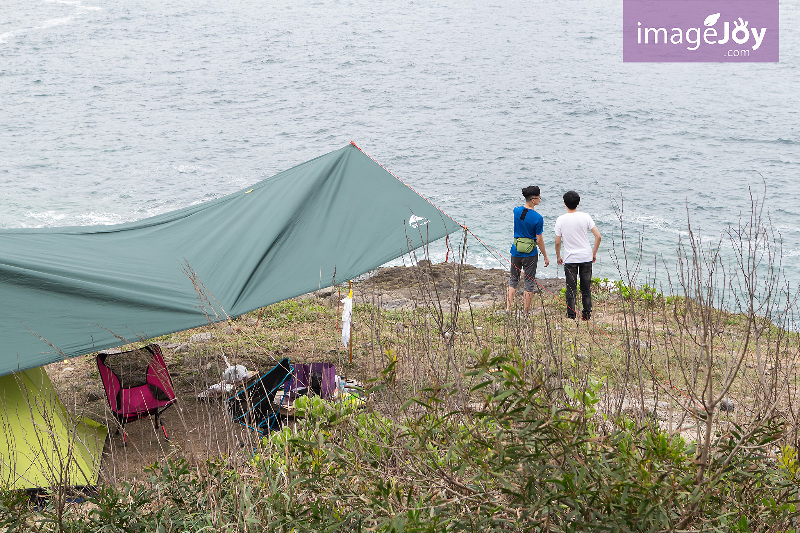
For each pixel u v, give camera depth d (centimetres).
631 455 194
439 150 5241
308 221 813
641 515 188
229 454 318
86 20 14238
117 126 6162
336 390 367
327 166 896
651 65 10288
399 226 827
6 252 685
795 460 229
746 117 6581
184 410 670
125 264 729
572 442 192
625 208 3484
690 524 201
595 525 191
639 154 5038
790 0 17725
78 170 4388
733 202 3578
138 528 277
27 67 9644
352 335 817
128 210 3503
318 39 12475
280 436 345
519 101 7606
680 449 212
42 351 566
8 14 14625
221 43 12125
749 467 219
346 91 8225
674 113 6856
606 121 6494
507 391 191
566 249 979
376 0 17588
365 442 268
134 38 12550
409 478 235
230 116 6806
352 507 245
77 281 639
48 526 290
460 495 210
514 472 210
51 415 525
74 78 8944
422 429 225
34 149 5059
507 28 14062
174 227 855
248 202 873
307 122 6519
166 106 7300
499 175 4397
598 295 1132
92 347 583
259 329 941
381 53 11075
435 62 10281
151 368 639
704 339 231
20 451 505
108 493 291
